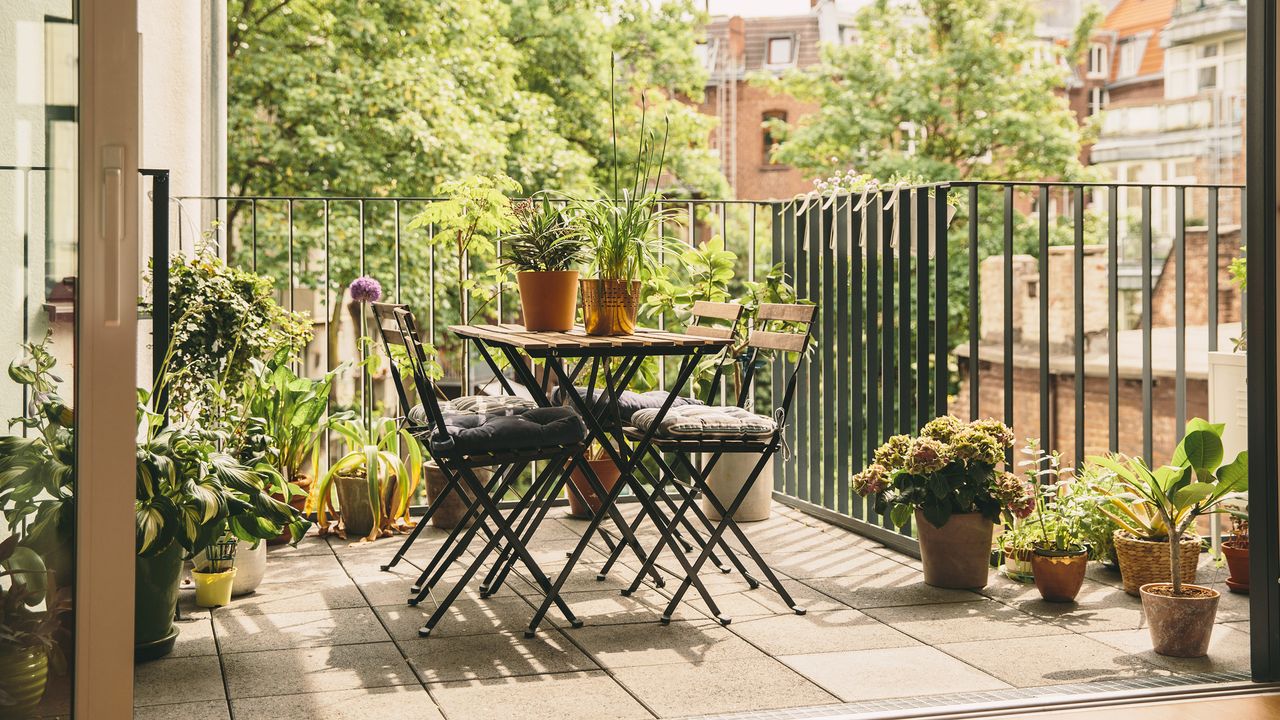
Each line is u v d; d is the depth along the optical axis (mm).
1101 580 4062
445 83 13172
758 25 27250
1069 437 13438
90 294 2215
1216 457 3350
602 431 3635
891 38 18047
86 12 2195
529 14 15781
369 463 4719
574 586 3963
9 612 2238
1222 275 12430
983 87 17531
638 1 17672
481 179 5230
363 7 13422
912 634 3408
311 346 10672
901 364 4500
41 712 2238
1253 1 2768
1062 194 22344
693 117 17234
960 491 3844
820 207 5141
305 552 4492
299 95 12422
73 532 2232
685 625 3504
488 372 13625
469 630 3436
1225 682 2893
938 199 4293
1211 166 22328
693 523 5035
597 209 3682
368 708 2768
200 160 5914
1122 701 2764
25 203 2207
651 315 5375
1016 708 2709
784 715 2672
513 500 5375
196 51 5777
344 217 12859
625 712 2742
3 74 2193
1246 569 3836
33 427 2234
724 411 3838
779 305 3838
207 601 3674
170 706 2773
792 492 5574
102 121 2209
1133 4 25422
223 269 4422
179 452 3145
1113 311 4449
